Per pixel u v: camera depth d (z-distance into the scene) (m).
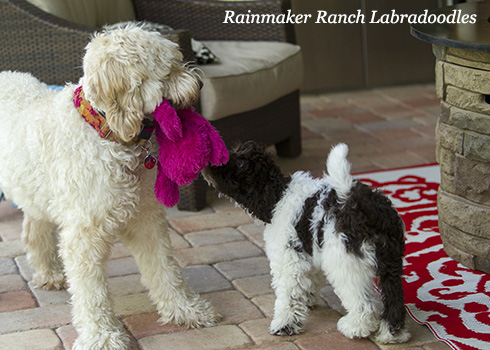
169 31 3.64
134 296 3.01
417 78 6.75
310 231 2.50
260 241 3.55
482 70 2.83
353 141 5.15
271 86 4.32
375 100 6.29
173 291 2.74
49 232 3.03
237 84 4.02
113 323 2.61
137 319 2.81
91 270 2.53
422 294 2.90
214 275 3.20
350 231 2.36
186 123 2.30
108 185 2.41
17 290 3.08
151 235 2.70
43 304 2.95
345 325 2.58
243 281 3.12
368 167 4.57
